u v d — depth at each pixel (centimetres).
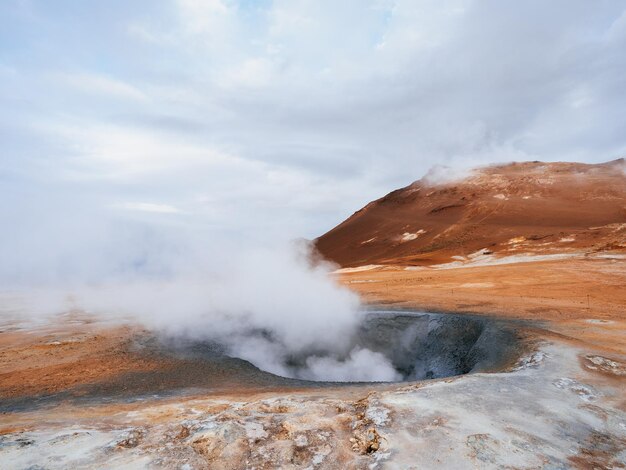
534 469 479
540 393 723
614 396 721
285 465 493
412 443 531
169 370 1077
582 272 2669
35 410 777
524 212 5656
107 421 695
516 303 1867
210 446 523
